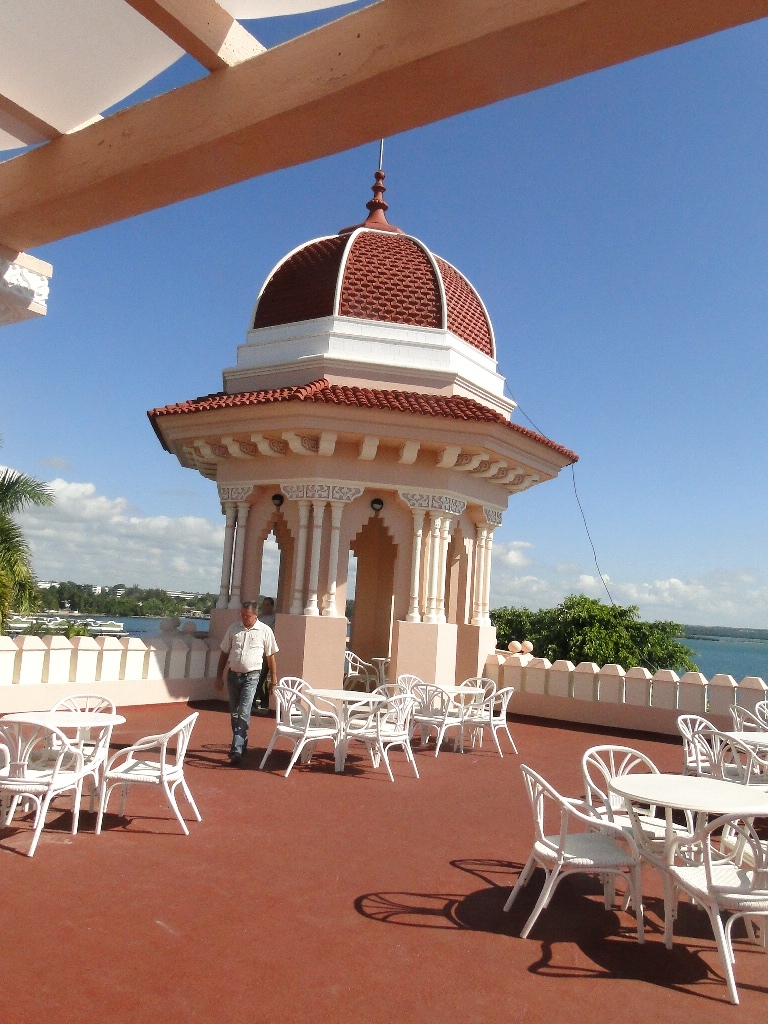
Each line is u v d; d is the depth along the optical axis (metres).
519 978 4.49
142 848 6.38
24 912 4.95
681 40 3.91
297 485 14.96
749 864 5.58
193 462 17.88
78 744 7.13
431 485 15.04
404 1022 3.91
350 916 5.22
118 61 5.21
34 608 20.27
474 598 16.77
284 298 16.84
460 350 16.28
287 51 4.64
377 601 19.36
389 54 4.23
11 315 6.86
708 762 8.70
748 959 4.95
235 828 7.08
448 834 7.30
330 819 7.57
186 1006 3.93
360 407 13.72
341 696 9.89
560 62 4.09
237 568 15.81
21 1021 3.68
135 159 5.23
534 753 12.12
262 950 4.61
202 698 15.39
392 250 16.86
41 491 21.33
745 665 135.75
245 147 4.95
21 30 5.02
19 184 5.88
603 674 15.48
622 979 4.55
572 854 5.21
